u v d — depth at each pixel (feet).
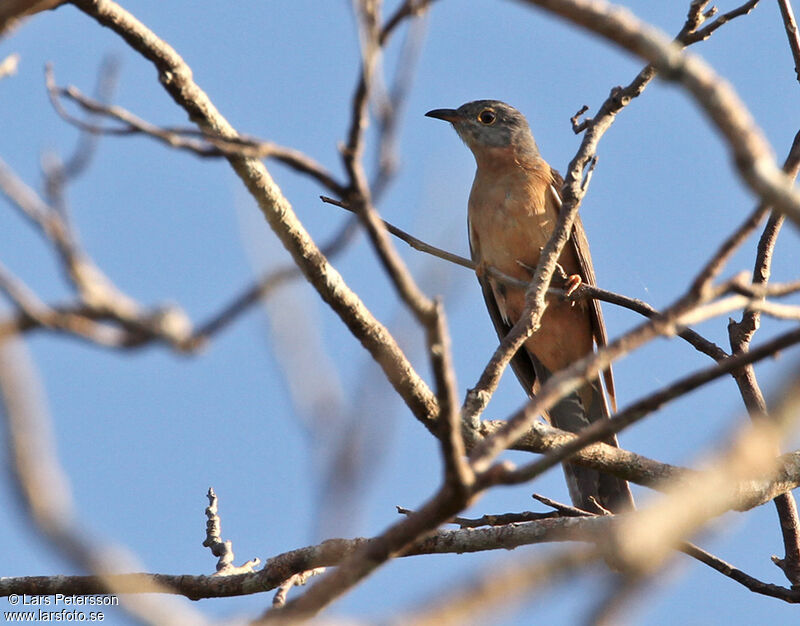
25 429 13.64
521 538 28.58
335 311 26.05
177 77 25.39
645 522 13.35
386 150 16.07
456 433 17.53
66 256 14.20
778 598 30.19
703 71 14.06
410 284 16.26
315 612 18.63
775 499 32.30
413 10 15.80
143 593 16.25
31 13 20.42
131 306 14.42
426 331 16.65
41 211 14.29
